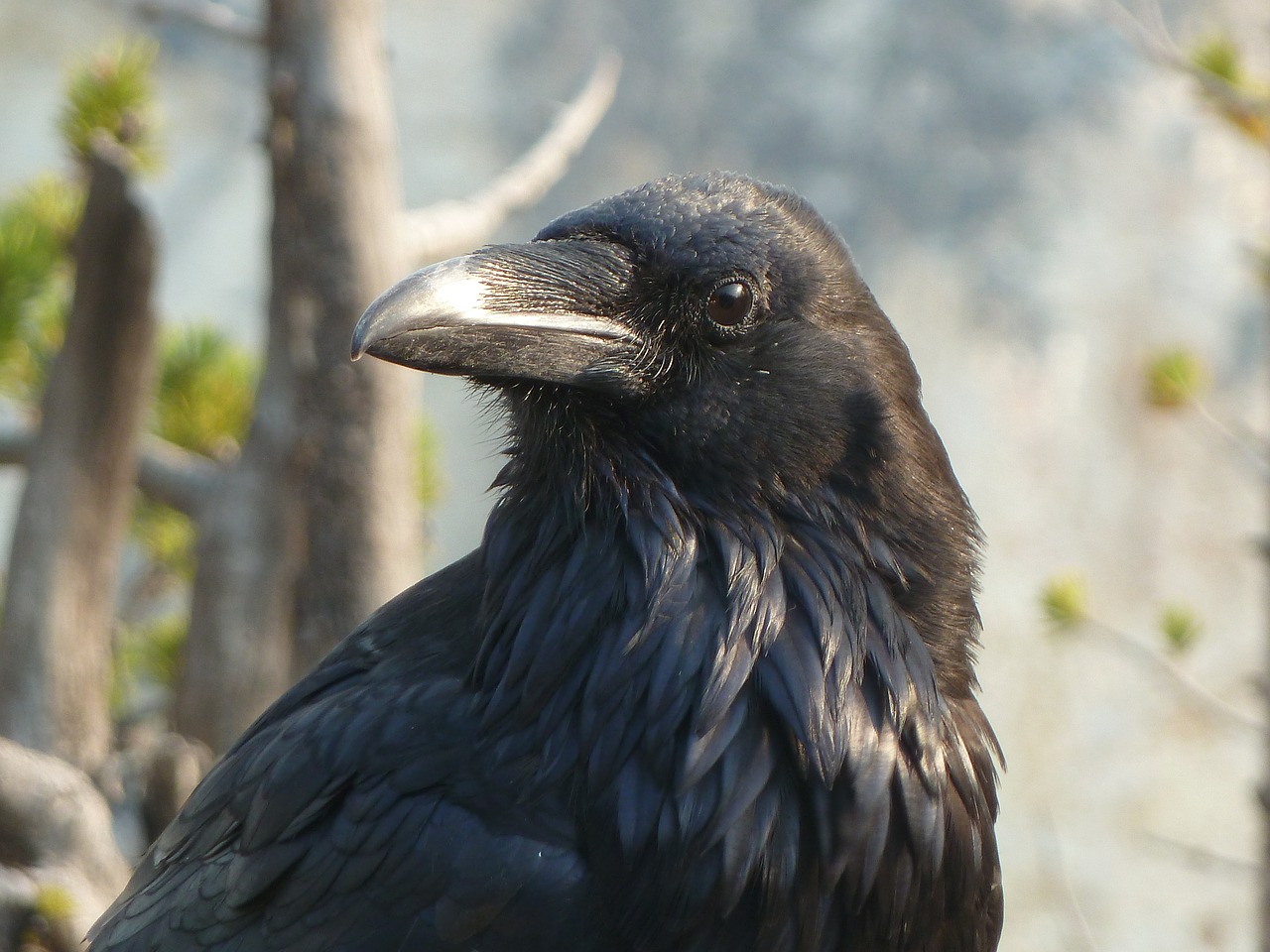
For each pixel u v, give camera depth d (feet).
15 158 99.14
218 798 19.22
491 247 18.10
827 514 18.42
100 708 33.53
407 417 33.22
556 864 16.92
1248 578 106.01
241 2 99.35
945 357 110.63
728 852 16.96
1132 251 113.50
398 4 117.39
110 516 33.27
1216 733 100.99
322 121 31.76
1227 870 95.30
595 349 17.87
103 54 37.22
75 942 27.22
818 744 17.40
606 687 17.40
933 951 18.60
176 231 103.91
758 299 18.12
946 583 19.13
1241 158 115.34
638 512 18.13
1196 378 45.57
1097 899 97.19
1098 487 107.65
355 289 32.17
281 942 17.62
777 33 118.62
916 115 116.37
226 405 40.04
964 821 18.56
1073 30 117.39
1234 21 109.29
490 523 19.22
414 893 17.08
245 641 32.45
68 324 32.27
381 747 17.79
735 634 17.57
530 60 117.60
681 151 116.06
